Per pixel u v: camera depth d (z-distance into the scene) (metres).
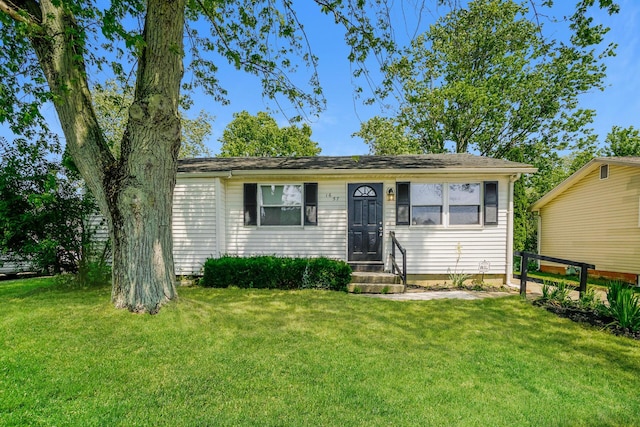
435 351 3.66
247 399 2.58
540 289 7.75
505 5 15.77
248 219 8.45
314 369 3.12
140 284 4.24
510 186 8.04
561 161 18.05
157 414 2.37
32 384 2.67
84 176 4.54
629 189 9.50
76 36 4.38
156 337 3.64
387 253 8.21
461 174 8.09
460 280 7.79
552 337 4.19
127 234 4.28
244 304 5.50
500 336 4.20
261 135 29.38
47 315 4.26
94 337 3.56
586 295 5.54
